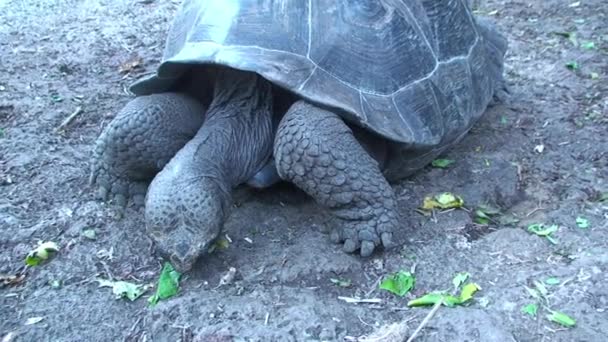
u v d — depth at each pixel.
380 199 1.77
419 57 1.92
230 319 1.63
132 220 1.94
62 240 1.88
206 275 1.75
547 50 2.80
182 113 1.90
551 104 2.43
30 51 2.88
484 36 2.36
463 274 1.74
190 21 1.89
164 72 1.86
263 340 1.57
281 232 1.87
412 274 1.75
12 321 1.67
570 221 1.90
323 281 1.73
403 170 1.98
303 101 1.76
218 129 1.81
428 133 1.87
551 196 2.02
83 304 1.70
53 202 2.03
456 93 2.01
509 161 2.14
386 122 1.79
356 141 1.78
